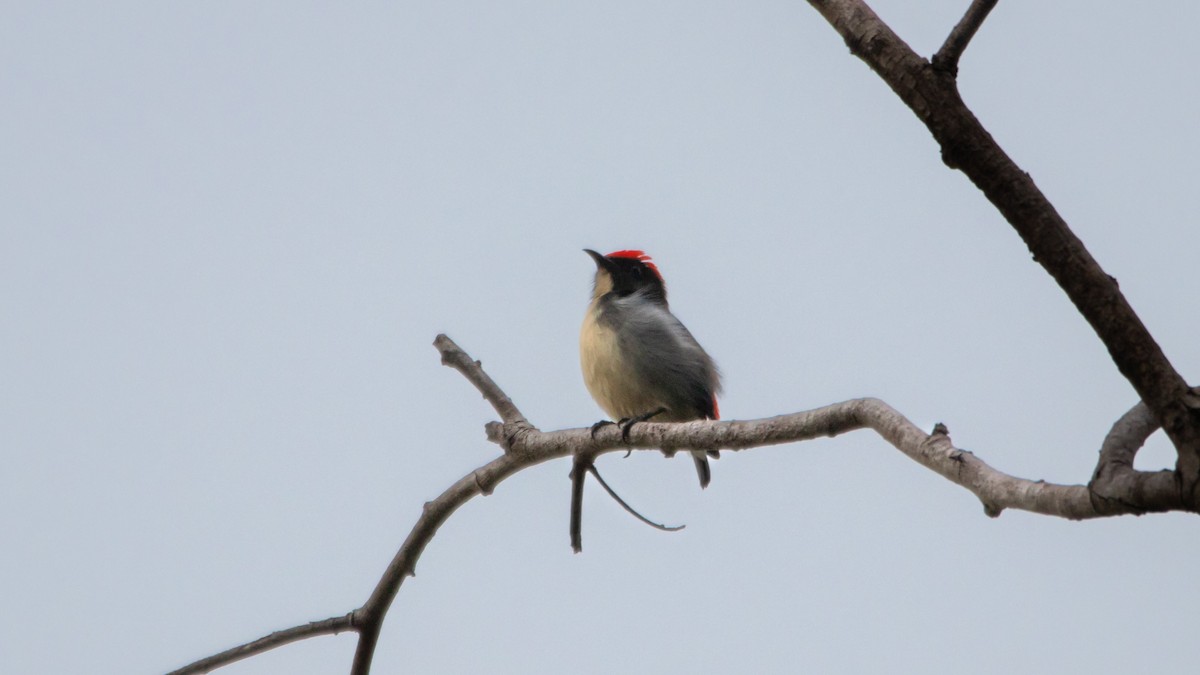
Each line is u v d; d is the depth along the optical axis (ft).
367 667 32.22
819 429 23.59
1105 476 15.55
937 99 17.97
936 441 19.53
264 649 31.65
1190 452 14.56
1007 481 17.46
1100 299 16.08
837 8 19.34
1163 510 14.89
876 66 18.78
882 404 21.83
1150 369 15.31
